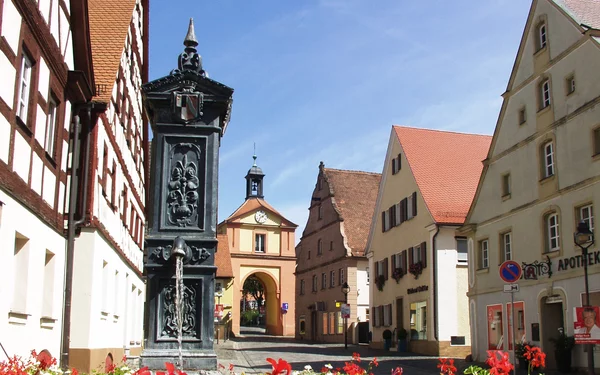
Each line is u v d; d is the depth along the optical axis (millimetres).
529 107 23266
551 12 22219
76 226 15750
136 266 26312
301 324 55000
